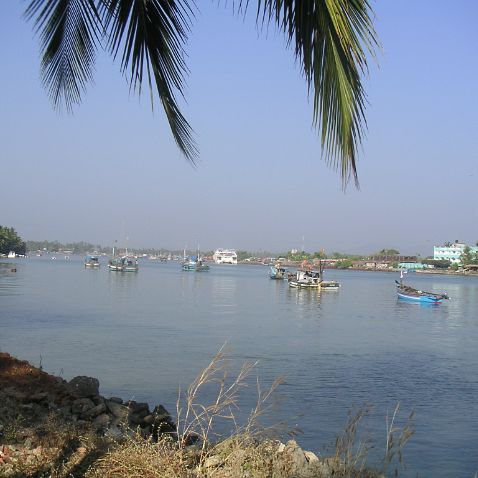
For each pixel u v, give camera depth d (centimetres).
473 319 5297
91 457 662
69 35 659
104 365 2448
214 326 4150
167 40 609
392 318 5275
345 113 396
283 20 424
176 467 625
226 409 1570
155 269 19275
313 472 672
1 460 654
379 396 2009
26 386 1086
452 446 1434
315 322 4684
